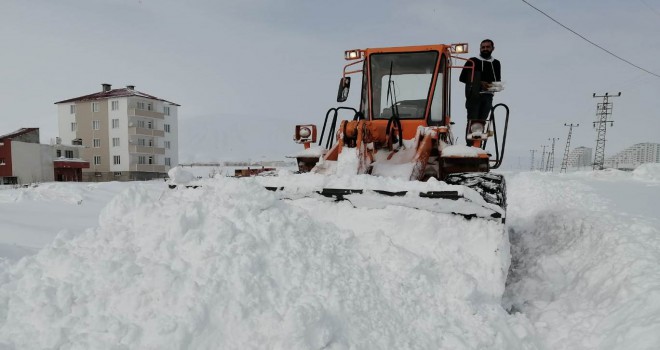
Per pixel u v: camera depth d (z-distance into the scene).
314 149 4.84
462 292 2.76
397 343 2.38
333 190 3.38
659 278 3.16
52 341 2.12
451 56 5.46
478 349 2.44
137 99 44.12
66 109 45.81
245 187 3.13
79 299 2.35
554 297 3.62
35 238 5.39
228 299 2.34
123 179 43.41
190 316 2.19
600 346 2.58
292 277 2.59
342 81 5.73
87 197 9.15
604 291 3.40
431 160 4.74
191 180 4.04
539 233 5.45
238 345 2.17
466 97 5.12
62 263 2.62
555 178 14.37
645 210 7.78
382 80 5.49
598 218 4.99
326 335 2.23
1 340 2.16
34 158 37.28
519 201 9.71
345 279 2.68
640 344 2.35
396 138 4.82
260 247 2.74
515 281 4.02
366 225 3.26
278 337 2.18
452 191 3.14
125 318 2.23
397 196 3.26
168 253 2.62
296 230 2.95
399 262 2.91
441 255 3.04
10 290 2.51
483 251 3.04
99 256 2.66
